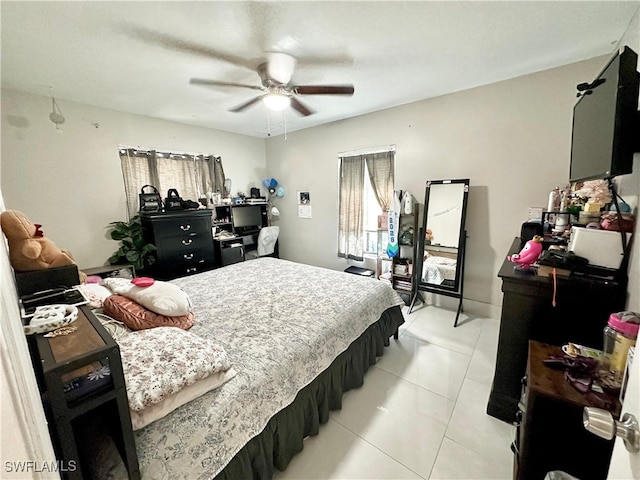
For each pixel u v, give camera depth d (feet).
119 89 8.63
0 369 1.08
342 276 8.84
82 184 9.98
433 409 5.78
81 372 2.57
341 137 12.94
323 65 7.35
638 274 3.84
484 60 7.31
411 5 5.09
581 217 5.54
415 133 10.69
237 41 6.13
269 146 16.15
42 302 3.46
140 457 2.82
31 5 4.79
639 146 4.08
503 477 4.35
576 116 5.98
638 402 1.67
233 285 8.08
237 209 14.44
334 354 5.49
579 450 3.45
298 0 4.88
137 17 5.23
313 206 14.78
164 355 3.45
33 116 8.87
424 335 8.83
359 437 5.14
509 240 9.27
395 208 11.00
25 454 1.25
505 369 5.30
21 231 3.73
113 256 10.62
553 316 4.74
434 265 10.46
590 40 6.41
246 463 3.73
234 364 4.23
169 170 12.41
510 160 8.91
